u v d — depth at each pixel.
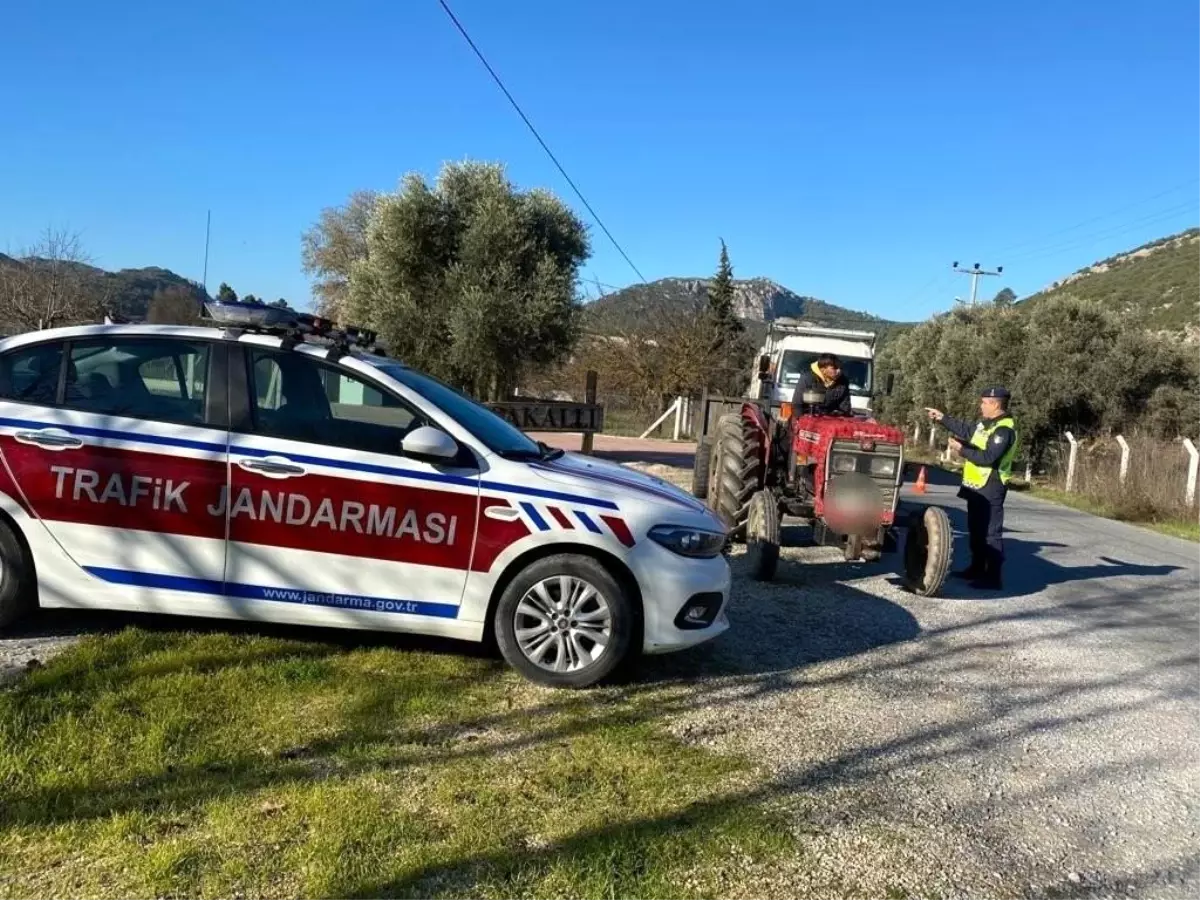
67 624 4.88
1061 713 4.89
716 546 4.86
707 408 12.14
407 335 15.98
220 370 4.66
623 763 3.78
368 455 4.55
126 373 4.68
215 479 4.50
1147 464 17.12
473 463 4.60
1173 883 3.22
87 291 24.09
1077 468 20.25
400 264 16.30
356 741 3.78
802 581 7.62
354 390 4.70
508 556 4.54
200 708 3.95
